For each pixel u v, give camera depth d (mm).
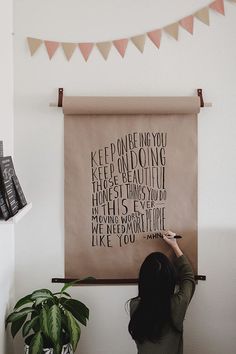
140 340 2010
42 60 2322
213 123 2367
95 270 2357
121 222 2354
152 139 2348
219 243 2387
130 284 2371
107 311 2381
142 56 2344
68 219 2346
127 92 2346
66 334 2092
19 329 2168
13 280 2334
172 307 2023
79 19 2326
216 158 2375
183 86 2355
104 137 2338
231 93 2367
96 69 2336
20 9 2311
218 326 2408
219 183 2381
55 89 2332
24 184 2340
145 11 2340
